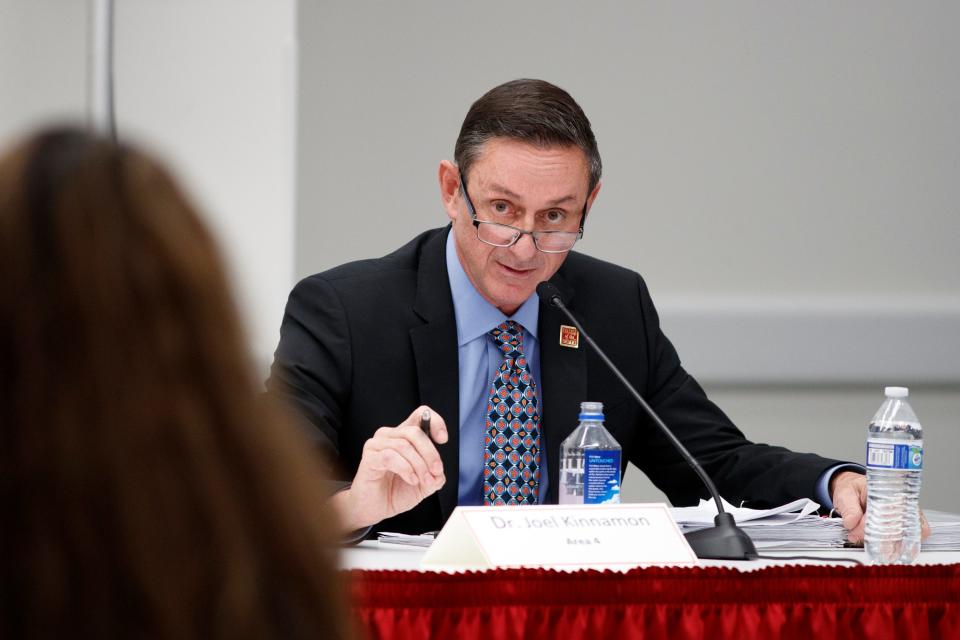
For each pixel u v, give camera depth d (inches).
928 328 500.4
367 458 203.8
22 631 62.1
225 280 66.6
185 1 458.6
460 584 167.8
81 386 61.9
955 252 506.3
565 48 491.5
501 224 259.4
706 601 173.8
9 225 62.6
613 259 493.0
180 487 63.7
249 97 462.3
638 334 293.7
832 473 244.2
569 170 258.5
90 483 61.9
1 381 62.0
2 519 62.0
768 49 497.0
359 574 165.3
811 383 497.7
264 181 462.6
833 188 500.4
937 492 508.4
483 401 268.1
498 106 260.8
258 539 67.1
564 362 273.1
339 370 266.2
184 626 63.6
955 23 503.2
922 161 503.8
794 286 499.5
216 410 65.4
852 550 215.0
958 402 508.4
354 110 483.2
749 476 266.5
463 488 262.2
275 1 462.3
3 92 445.4
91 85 406.0
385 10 483.8
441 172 276.5
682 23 493.7
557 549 183.0
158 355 63.4
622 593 171.6
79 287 62.1
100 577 62.4
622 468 285.1
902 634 178.7
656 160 494.0
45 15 448.1
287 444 69.9
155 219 64.4
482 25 488.4
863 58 499.8
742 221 497.4
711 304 492.7
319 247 483.2
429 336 269.6
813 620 176.1
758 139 497.4
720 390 497.0
